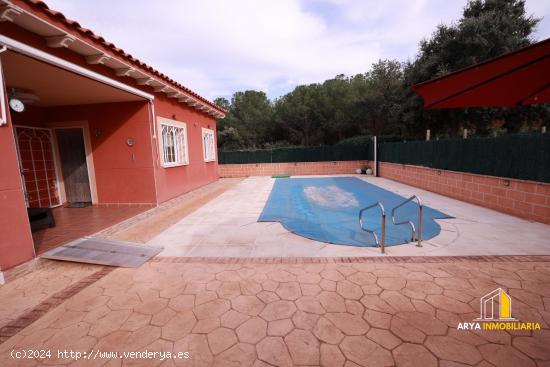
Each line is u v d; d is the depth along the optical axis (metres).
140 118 6.67
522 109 11.89
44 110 6.98
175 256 3.93
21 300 2.81
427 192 9.17
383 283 2.95
